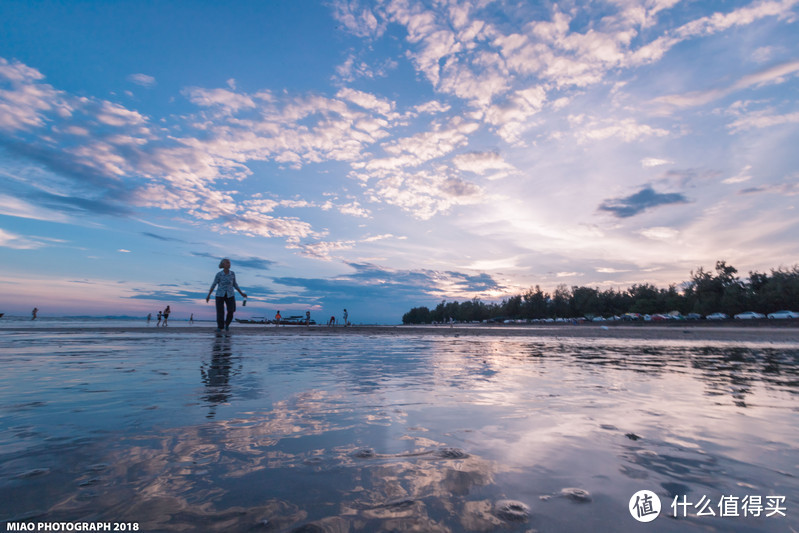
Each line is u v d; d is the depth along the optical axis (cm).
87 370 395
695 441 187
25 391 288
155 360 486
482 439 186
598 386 338
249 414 226
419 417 226
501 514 114
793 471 150
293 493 126
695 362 576
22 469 140
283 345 799
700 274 6750
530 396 290
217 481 134
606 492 130
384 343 974
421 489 130
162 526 104
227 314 1247
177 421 209
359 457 159
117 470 141
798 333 2036
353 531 103
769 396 299
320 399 271
